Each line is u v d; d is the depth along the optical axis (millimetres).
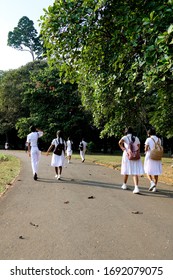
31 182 11664
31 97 43156
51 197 8852
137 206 7836
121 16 8594
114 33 9188
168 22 6848
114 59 9461
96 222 6383
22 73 53781
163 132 19125
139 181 12430
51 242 5191
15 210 7320
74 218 6672
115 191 9953
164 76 7160
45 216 6812
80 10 9008
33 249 4879
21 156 28328
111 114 15062
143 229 5934
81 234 5613
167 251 4805
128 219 6625
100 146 49688
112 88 10859
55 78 43062
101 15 9305
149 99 16938
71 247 4965
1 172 14414
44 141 44094
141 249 4887
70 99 42281
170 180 12523
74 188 10445
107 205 7906
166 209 7535
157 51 6812
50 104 43344
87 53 10305
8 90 50469
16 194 9219
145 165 10086
